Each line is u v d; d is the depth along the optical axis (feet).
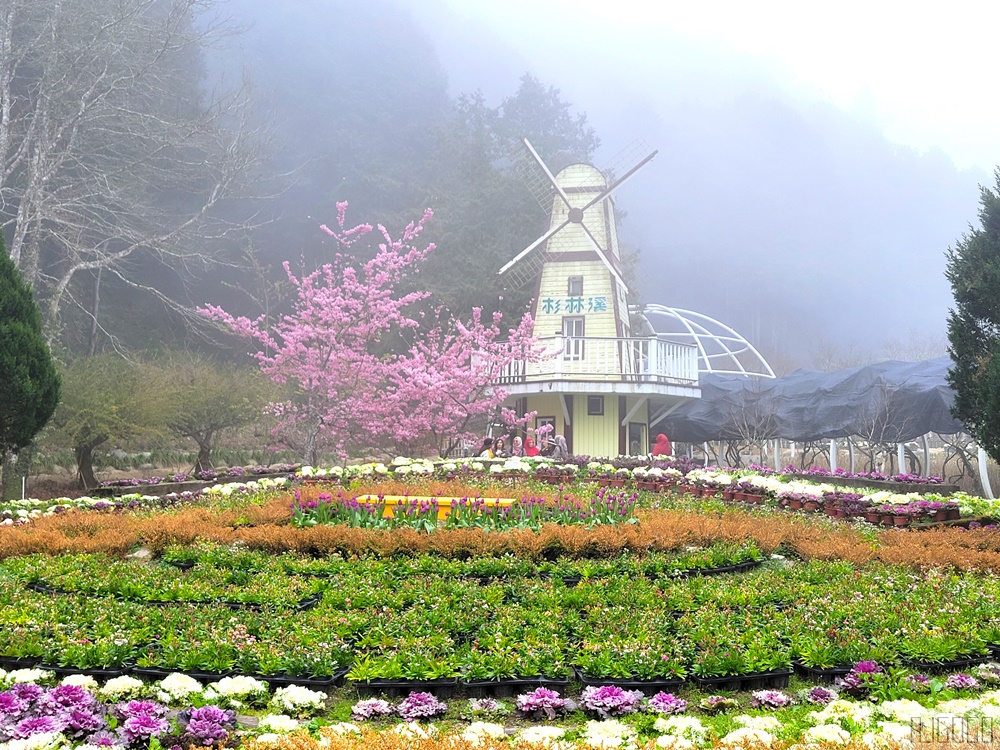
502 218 156.97
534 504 43.68
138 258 156.97
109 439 100.12
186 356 131.44
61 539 39.04
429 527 42.06
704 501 56.65
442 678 22.39
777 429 109.50
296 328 84.69
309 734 18.53
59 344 104.32
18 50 100.01
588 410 93.09
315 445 87.15
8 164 117.08
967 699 21.06
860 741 16.46
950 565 35.73
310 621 26.25
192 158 150.82
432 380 81.10
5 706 18.24
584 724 19.88
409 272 152.87
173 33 107.45
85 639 24.07
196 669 22.63
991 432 49.39
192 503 57.57
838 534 43.11
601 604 28.40
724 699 21.25
